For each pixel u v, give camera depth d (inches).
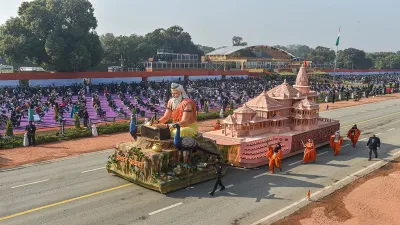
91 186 637.9
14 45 2055.9
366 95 2370.8
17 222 489.1
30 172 716.7
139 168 625.3
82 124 1233.4
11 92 1764.3
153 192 613.0
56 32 2124.8
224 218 512.7
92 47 2335.1
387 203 573.6
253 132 831.7
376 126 1302.9
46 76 2050.9
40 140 957.8
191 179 641.0
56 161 804.0
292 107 915.4
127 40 3727.9
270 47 4065.0
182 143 636.7
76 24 2235.5
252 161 754.8
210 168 682.2
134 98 1782.7
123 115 1413.6
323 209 548.1
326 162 821.9
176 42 4517.7
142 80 2491.4
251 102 886.4
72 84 2060.8
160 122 710.5
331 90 2440.9
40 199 572.7
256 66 4133.9
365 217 522.0
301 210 543.8
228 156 772.6
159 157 606.2
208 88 2193.7
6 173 707.4
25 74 1968.5
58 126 1195.3
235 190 629.9
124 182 662.5
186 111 685.9
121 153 670.5
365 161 832.3
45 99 1721.2
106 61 3641.7
